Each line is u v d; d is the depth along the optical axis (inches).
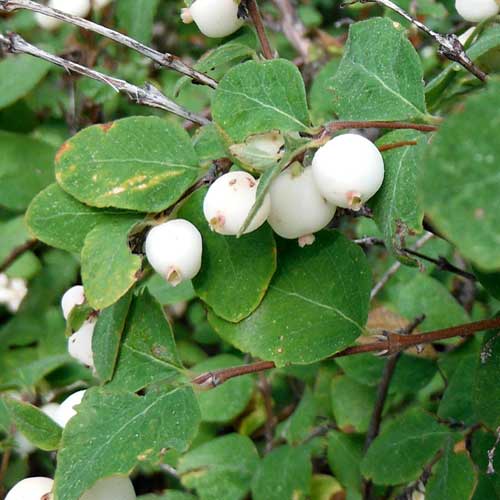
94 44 13.4
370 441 10.8
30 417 7.6
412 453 9.4
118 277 7.4
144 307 8.0
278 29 15.6
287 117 7.4
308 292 8.0
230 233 7.3
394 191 7.2
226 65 12.8
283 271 8.0
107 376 7.9
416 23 8.1
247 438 12.1
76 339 8.6
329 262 8.1
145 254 7.9
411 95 7.5
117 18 13.7
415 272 11.8
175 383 7.8
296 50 16.0
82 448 7.4
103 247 7.6
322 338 7.9
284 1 15.5
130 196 7.6
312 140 7.2
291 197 7.3
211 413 12.4
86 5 12.7
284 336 7.9
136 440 7.4
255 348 7.9
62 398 11.6
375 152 7.1
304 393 12.3
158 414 7.6
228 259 7.8
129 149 7.7
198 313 14.2
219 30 8.9
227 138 7.3
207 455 12.0
